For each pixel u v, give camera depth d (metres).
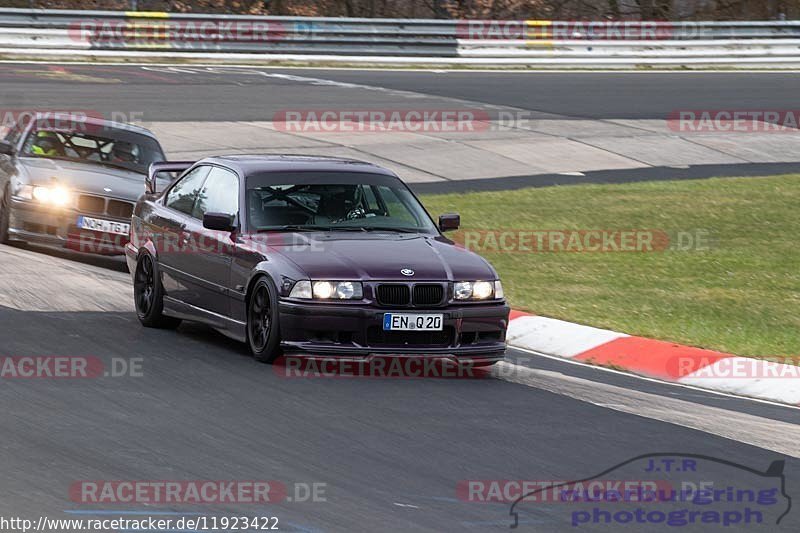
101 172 53.03
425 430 26.34
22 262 48.38
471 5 161.50
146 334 36.47
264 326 32.81
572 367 36.88
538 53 132.62
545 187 74.12
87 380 29.47
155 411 26.73
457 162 81.50
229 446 24.17
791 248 58.97
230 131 85.50
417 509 20.73
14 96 92.25
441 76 119.62
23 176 51.50
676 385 35.25
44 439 23.95
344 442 24.94
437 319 32.16
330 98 102.31
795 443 27.62
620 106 105.38
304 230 34.84
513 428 27.05
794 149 91.38
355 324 31.69
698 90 116.19
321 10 157.75
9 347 33.00
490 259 55.28
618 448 25.81
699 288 50.28
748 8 166.12
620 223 64.06
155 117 88.19
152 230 38.75
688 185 75.56
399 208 36.78
